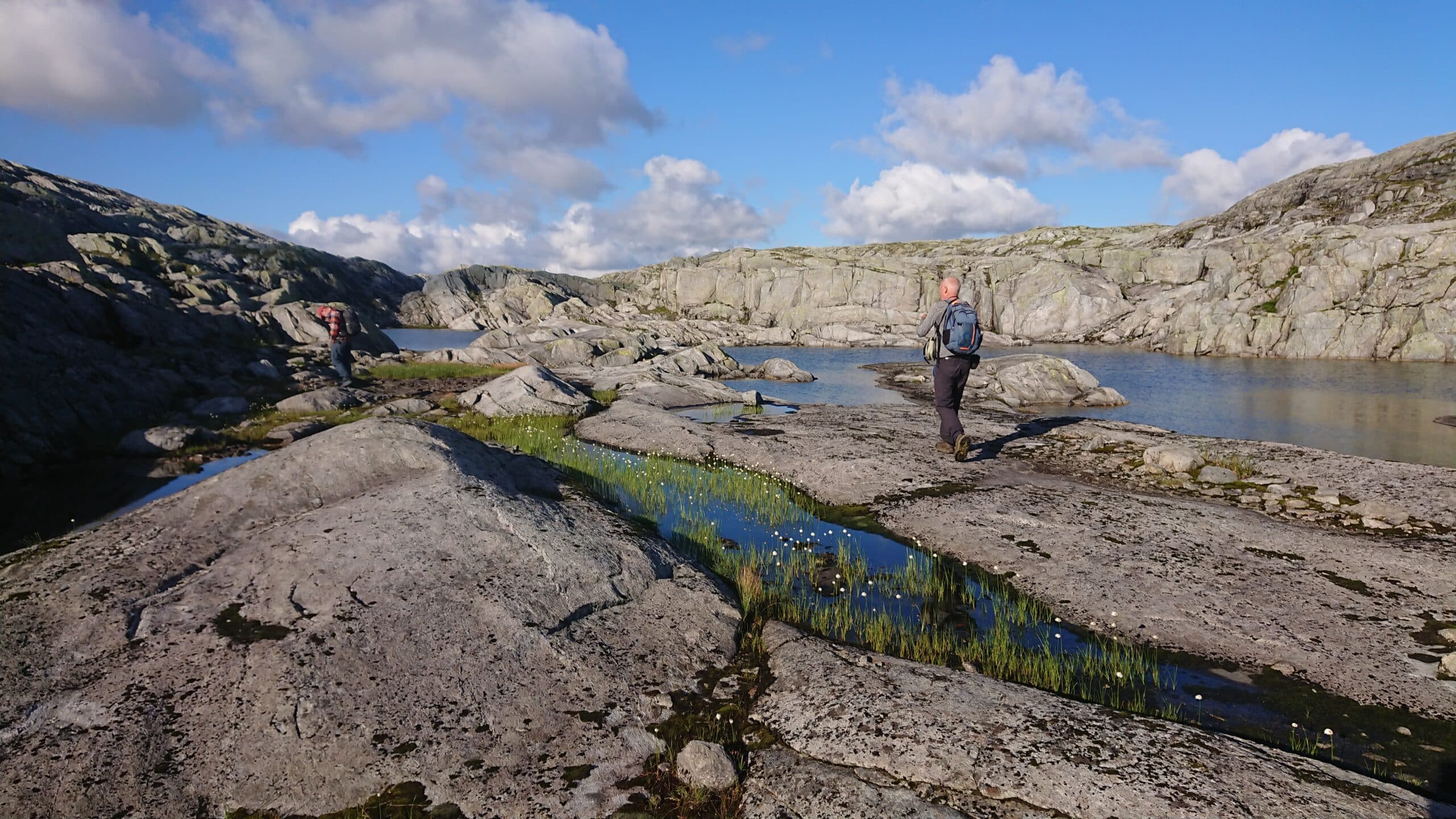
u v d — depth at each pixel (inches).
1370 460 473.4
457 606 234.7
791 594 309.0
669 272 4697.3
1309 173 4033.0
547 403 849.5
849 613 288.8
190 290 1635.1
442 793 168.2
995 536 362.0
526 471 386.9
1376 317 2007.9
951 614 286.5
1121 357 2194.9
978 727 188.5
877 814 160.7
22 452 575.8
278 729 182.4
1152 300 2987.2
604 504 382.9
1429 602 272.8
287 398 899.4
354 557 254.2
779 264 4495.6
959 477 472.4
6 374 649.6
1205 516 377.1
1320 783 164.7
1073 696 221.9
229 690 194.2
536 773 176.1
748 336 3651.6
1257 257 2465.6
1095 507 396.5
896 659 236.1
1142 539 346.0
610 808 165.9
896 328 3535.9
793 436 633.6
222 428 730.8
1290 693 220.2
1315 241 2332.7
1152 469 482.3
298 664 202.5
